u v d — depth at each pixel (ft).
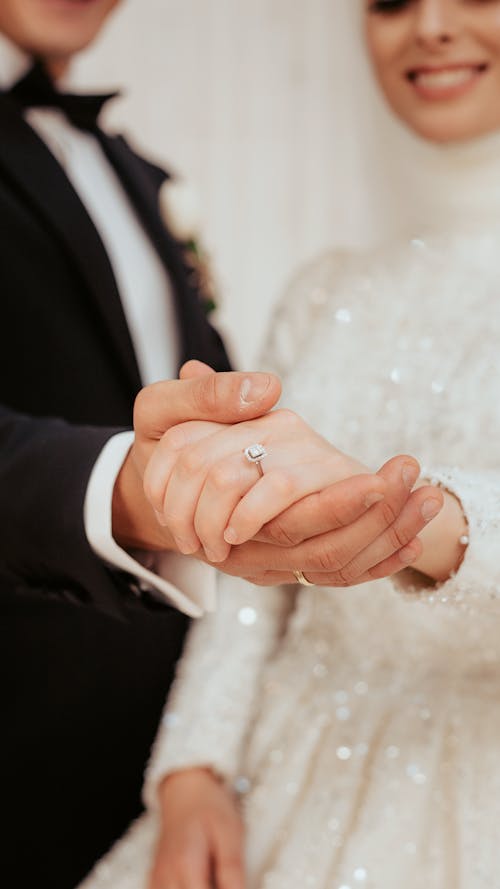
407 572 2.92
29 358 3.82
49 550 3.03
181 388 2.69
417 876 3.11
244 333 7.40
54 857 3.76
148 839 3.45
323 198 7.23
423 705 3.34
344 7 7.08
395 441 3.44
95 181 4.31
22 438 3.18
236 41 7.23
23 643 3.73
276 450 2.63
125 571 3.03
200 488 2.61
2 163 3.86
